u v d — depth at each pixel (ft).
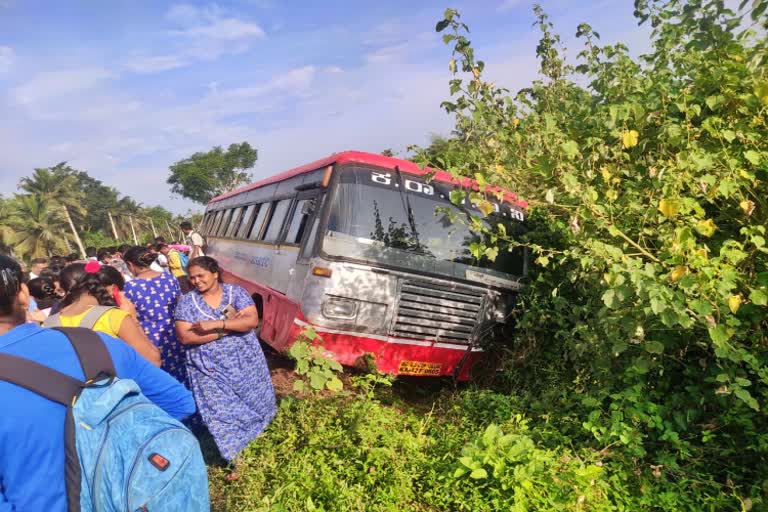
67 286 13.30
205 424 14.49
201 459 6.85
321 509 12.39
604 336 16.26
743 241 14.69
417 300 21.20
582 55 22.34
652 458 14.01
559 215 18.70
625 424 13.83
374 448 14.17
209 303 14.48
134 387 6.66
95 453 6.08
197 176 250.16
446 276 21.58
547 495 12.28
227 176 262.67
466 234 22.50
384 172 22.02
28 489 5.89
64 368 6.37
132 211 305.73
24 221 189.57
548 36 23.38
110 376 6.64
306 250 21.85
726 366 13.20
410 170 22.41
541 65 23.61
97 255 36.42
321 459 14.23
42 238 194.08
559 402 17.43
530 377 20.29
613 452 13.79
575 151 14.93
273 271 26.48
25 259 191.11
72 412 6.11
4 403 5.88
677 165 13.94
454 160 20.47
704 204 16.02
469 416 17.83
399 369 21.27
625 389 14.96
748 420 13.12
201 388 14.46
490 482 12.74
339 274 20.40
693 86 16.52
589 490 12.25
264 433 16.14
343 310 20.43
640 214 15.15
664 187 13.47
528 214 23.41
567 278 20.08
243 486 13.52
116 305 12.35
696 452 13.70
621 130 17.22
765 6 14.06
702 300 12.19
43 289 19.71
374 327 20.72
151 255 17.58
